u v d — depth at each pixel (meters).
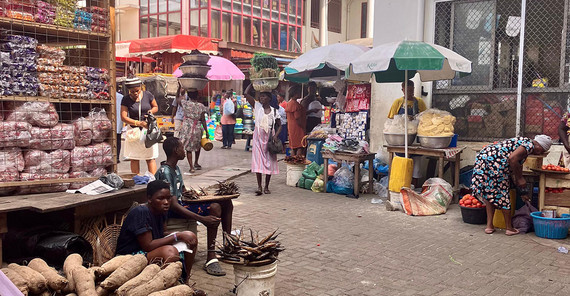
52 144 4.83
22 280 3.49
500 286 4.68
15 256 4.65
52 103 4.95
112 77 5.43
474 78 9.19
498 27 8.91
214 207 4.85
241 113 15.89
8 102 4.67
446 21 9.38
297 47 27.98
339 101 11.22
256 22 26.05
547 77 8.51
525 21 8.59
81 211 4.70
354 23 30.00
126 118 7.42
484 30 9.05
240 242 4.11
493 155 6.36
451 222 7.08
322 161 10.24
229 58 22.38
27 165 4.71
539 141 6.12
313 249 5.75
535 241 6.16
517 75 8.77
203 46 19.50
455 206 8.02
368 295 4.43
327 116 15.13
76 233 4.79
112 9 5.45
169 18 25.27
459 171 8.53
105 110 5.47
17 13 4.64
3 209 4.01
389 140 8.32
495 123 8.97
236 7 25.09
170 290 3.53
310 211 7.62
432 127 7.87
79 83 5.11
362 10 29.66
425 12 9.48
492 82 9.00
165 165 4.82
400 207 7.73
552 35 8.40
